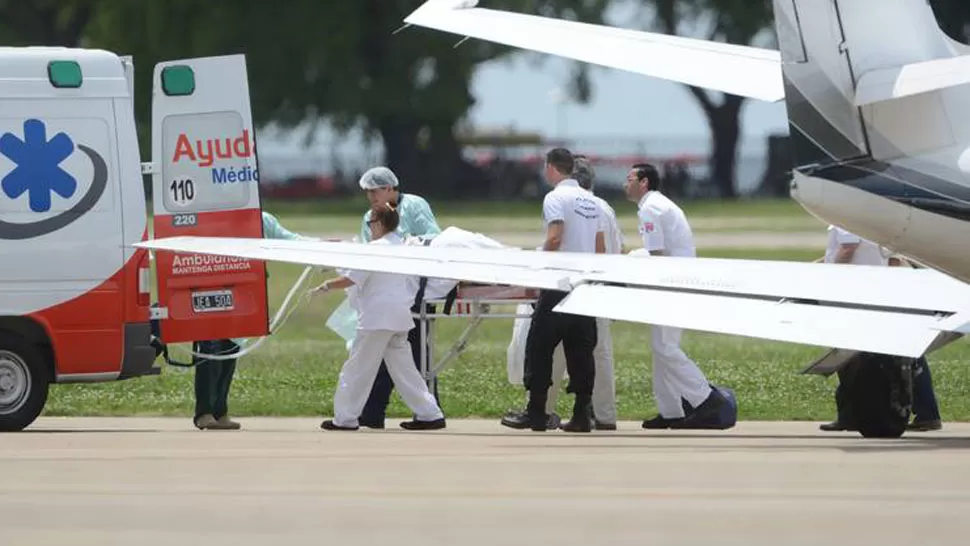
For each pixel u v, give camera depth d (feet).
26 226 179.63
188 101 190.29
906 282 145.07
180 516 100.22
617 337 317.63
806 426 191.93
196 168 190.70
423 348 195.52
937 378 229.86
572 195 188.65
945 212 163.22
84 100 181.68
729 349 273.54
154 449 147.54
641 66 155.22
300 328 339.57
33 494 111.24
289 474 123.34
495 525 96.73
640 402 216.74
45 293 180.04
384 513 101.65
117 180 182.19
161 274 189.26
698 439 166.40
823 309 140.05
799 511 102.22
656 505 105.19
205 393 186.50
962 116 164.86
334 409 185.47
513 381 199.62
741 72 158.20
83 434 170.30
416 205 200.54
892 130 164.35
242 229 191.31
